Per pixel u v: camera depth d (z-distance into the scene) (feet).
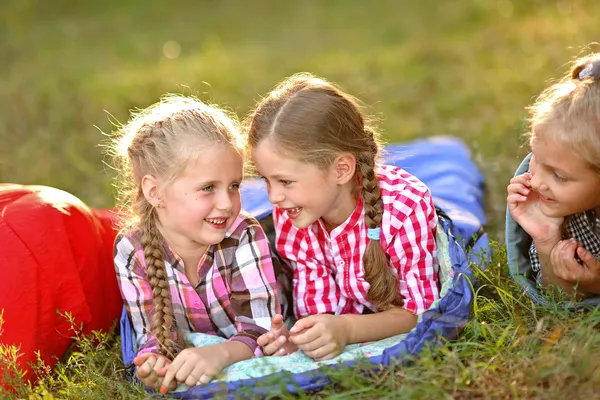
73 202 10.55
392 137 18.60
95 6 37.60
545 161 8.75
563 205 8.96
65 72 25.45
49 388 9.43
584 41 22.48
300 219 9.46
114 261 9.95
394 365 8.61
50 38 31.73
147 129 9.53
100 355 9.91
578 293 9.78
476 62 23.44
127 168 10.19
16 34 30.86
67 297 9.93
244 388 8.52
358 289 10.03
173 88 23.00
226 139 9.32
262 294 9.79
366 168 9.62
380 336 9.49
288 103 9.17
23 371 9.36
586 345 8.07
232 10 36.73
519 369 8.27
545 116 8.67
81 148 18.90
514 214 9.77
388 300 9.85
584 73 8.70
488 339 8.96
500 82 21.08
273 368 8.73
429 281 9.83
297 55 27.35
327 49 28.12
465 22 28.91
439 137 16.76
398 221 9.71
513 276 10.04
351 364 8.73
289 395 8.35
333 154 9.20
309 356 9.06
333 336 9.04
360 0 36.11
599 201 9.00
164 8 37.42
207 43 29.50
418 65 24.13
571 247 9.48
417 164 14.55
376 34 29.63
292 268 10.65
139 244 9.82
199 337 9.79
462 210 12.02
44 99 22.00
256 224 9.93
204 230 9.36
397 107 20.76
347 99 9.57
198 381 8.84
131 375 9.50
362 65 24.77
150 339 9.59
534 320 9.37
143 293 9.82
